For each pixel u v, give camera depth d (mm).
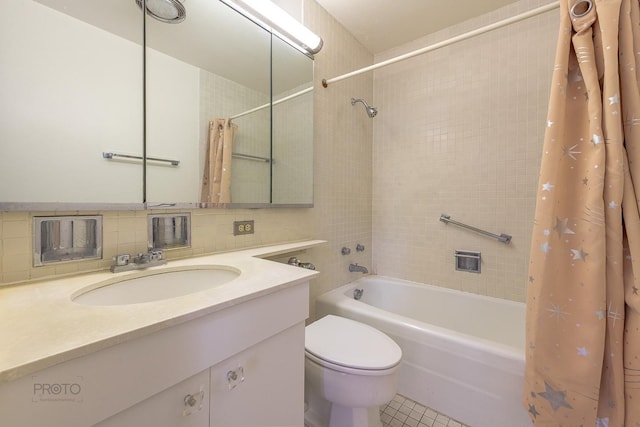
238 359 691
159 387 542
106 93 906
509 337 1657
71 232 833
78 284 755
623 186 870
